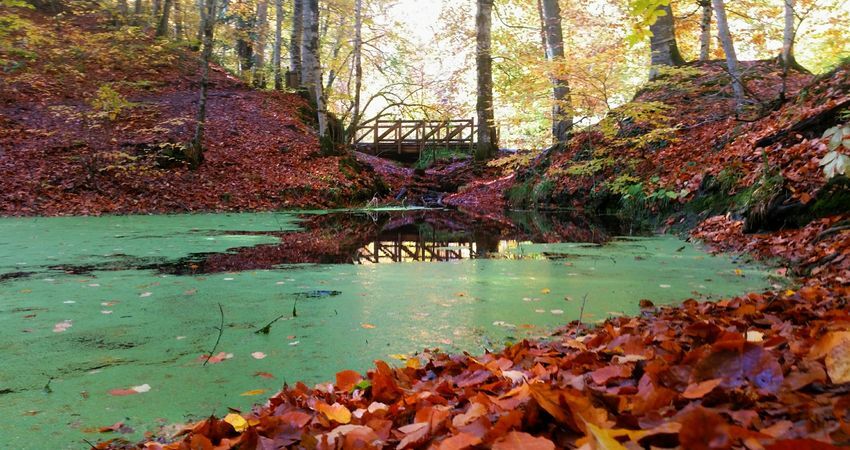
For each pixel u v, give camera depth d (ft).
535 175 47.67
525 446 4.07
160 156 41.39
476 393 6.44
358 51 65.41
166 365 9.18
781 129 25.85
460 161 64.18
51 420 7.16
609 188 37.99
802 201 19.04
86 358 9.53
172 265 18.37
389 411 6.08
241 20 61.41
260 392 7.95
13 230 26.61
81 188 36.78
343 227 30.94
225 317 12.11
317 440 5.20
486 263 19.06
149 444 5.95
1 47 49.06
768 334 7.80
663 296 13.78
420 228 30.83
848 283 12.30
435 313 12.40
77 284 15.28
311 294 14.28
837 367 4.85
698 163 30.71
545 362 7.81
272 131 53.47
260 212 39.73
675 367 5.48
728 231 22.26
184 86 58.70
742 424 4.32
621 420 4.54
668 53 46.26
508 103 56.24
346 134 64.64
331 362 9.30
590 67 38.88
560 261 19.35
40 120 43.78
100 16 63.57
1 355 9.66
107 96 39.70
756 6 48.39
